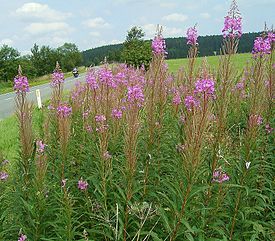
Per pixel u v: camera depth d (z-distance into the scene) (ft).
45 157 16.07
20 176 17.22
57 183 18.34
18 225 15.21
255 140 16.31
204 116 13.56
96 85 21.89
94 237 15.87
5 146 35.60
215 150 15.69
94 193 15.96
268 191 17.81
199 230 13.69
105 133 16.29
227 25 17.02
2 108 75.77
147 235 13.96
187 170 13.60
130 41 82.64
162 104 19.11
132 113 14.58
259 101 17.07
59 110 19.71
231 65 17.11
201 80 13.73
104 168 16.17
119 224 15.07
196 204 15.01
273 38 20.93
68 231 14.40
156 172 16.80
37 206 15.34
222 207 16.20
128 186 14.40
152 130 17.44
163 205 16.30
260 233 16.63
